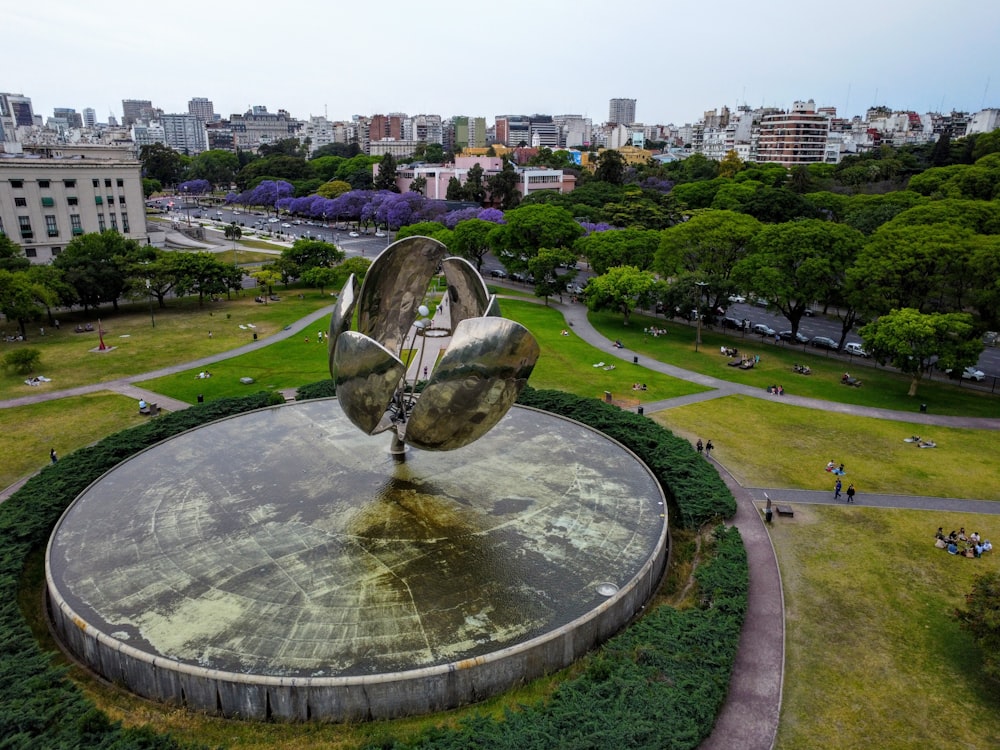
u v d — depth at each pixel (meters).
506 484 35.78
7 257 87.31
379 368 27.88
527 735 20.41
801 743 22.36
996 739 22.80
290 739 21.73
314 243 102.25
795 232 71.31
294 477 36.03
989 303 57.53
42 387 56.81
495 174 173.00
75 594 26.64
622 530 31.70
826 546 34.16
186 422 43.97
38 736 20.09
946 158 147.25
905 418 52.03
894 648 27.03
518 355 27.75
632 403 54.25
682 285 72.38
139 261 91.38
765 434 48.41
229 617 25.33
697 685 22.86
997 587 26.56
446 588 27.16
